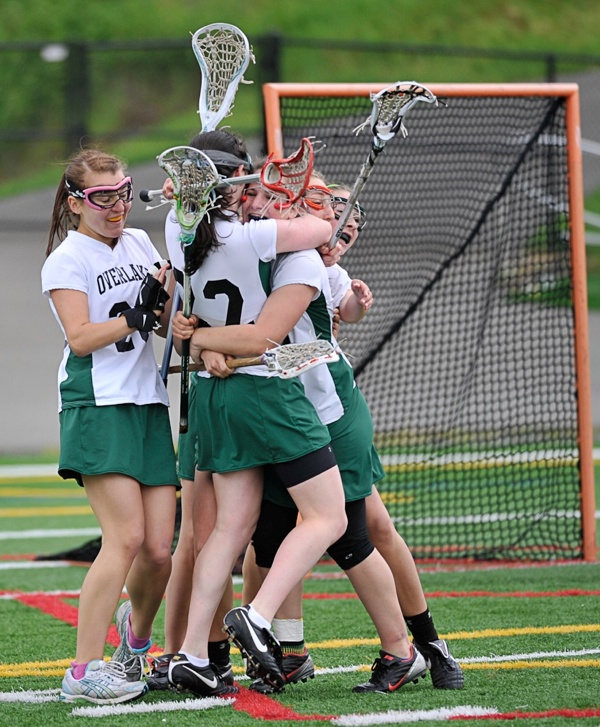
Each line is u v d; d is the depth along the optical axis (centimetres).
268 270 1182
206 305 1197
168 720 1136
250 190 1230
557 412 2566
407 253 2825
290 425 1164
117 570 1194
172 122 8150
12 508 2969
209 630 1198
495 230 2727
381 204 2761
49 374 4619
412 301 2862
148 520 1238
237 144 1233
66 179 1239
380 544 1270
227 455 1191
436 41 9169
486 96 2183
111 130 8112
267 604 1123
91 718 1151
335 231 1229
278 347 1152
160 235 6306
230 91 1310
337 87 2162
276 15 9200
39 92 7825
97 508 1216
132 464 1206
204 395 1205
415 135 2712
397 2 9462
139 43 5784
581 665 1374
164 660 1289
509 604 1783
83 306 1220
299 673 1277
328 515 1166
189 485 1294
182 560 1294
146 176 7131
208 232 1164
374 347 2638
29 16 9062
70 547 2461
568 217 2230
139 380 1238
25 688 1305
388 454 3042
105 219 1227
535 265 2611
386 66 8725
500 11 9506
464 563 2186
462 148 2727
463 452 2842
